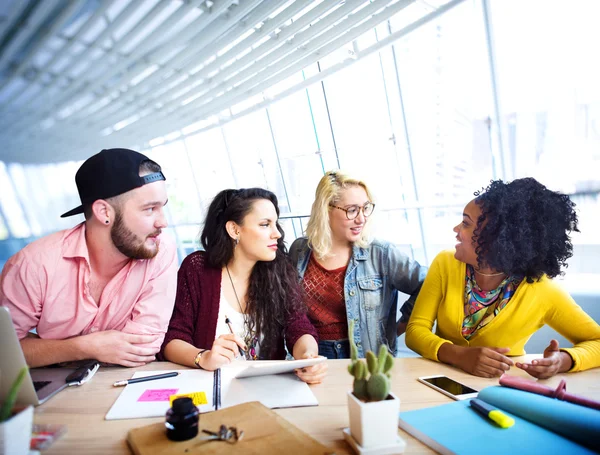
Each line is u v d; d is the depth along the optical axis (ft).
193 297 6.43
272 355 6.52
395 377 4.74
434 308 6.17
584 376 4.65
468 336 5.80
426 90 23.84
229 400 4.10
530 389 4.02
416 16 20.01
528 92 22.63
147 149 43.42
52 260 5.28
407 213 26.20
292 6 13.46
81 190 5.27
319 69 25.67
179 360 5.31
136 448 3.19
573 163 22.26
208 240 6.53
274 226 6.43
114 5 15.87
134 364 5.17
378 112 24.98
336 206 7.41
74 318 5.51
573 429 3.26
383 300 7.74
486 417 3.66
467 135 23.95
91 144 45.96
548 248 5.14
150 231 5.41
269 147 31.40
